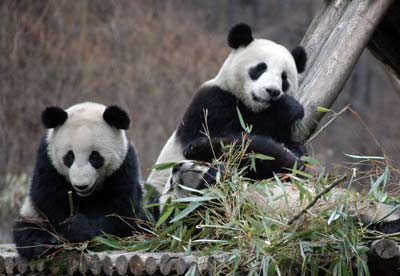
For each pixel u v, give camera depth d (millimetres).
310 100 12219
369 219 8680
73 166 9805
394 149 26719
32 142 20531
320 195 8266
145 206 9594
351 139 29000
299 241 8281
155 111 22641
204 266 8367
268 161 10727
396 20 13117
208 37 24547
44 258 9508
